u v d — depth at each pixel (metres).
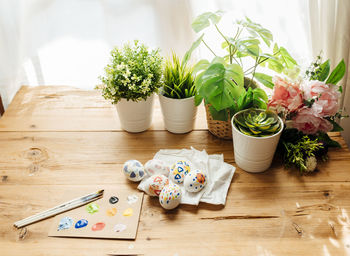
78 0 1.34
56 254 0.76
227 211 0.85
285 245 0.77
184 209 0.86
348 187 0.90
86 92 1.31
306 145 0.93
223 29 1.35
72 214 0.84
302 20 1.30
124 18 1.34
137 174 0.90
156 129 1.13
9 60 1.38
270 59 1.00
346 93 1.28
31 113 1.20
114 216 0.84
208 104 0.99
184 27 1.33
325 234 0.79
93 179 0.95
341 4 1.13
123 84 0.98
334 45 1.22
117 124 1.15
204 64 1.01
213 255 0.75
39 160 1.01
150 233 0.80
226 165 0.96
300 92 0.91
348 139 1.43
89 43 1.43
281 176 0.94
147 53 1.02
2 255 0.76
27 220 0.83
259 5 1.30
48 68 1.48
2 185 0.93
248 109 0.96
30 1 1.33
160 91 1.06
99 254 0.76
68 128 1.13
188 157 1.00
